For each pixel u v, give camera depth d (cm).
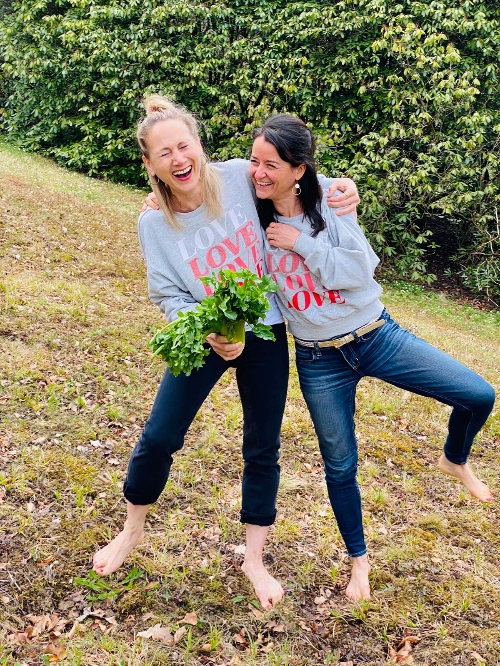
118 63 1415
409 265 1241
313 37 1238
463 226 1295
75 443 369
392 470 404
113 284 674
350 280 239
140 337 520
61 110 1529
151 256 244
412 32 1129
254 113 1266
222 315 217
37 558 282
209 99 1416
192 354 215
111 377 451
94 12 1398
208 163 240
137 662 240
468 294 1249
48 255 707
